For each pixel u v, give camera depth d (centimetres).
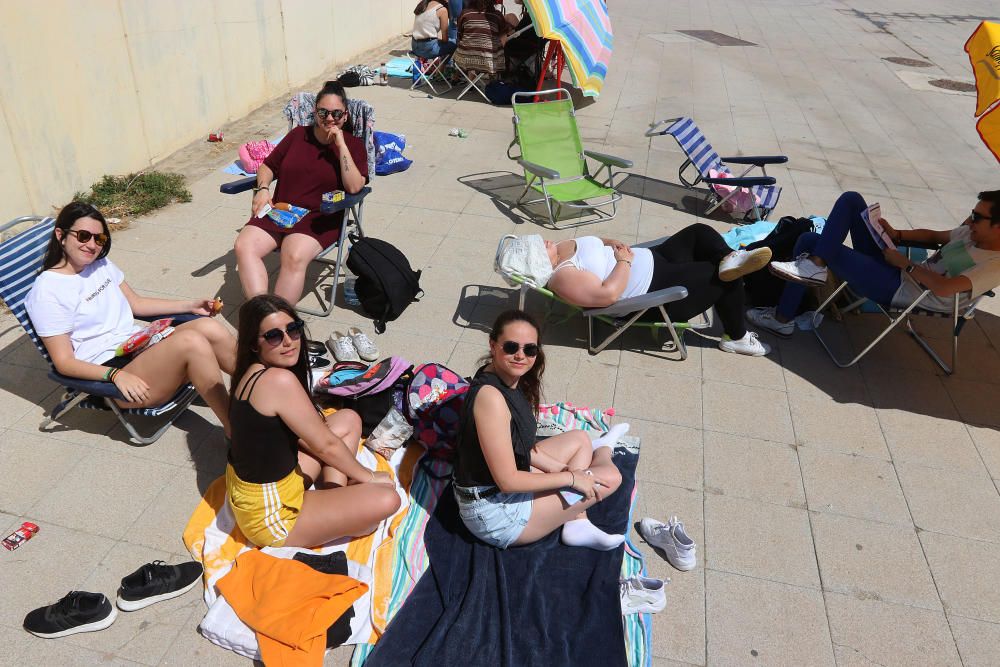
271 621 281
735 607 324
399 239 621
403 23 1368
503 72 1015
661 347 506
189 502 354
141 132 710
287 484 307
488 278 572
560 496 325
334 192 490
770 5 2088
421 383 387
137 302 407
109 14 646
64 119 616
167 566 309
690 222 697
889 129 1033
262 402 287
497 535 317
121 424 400
